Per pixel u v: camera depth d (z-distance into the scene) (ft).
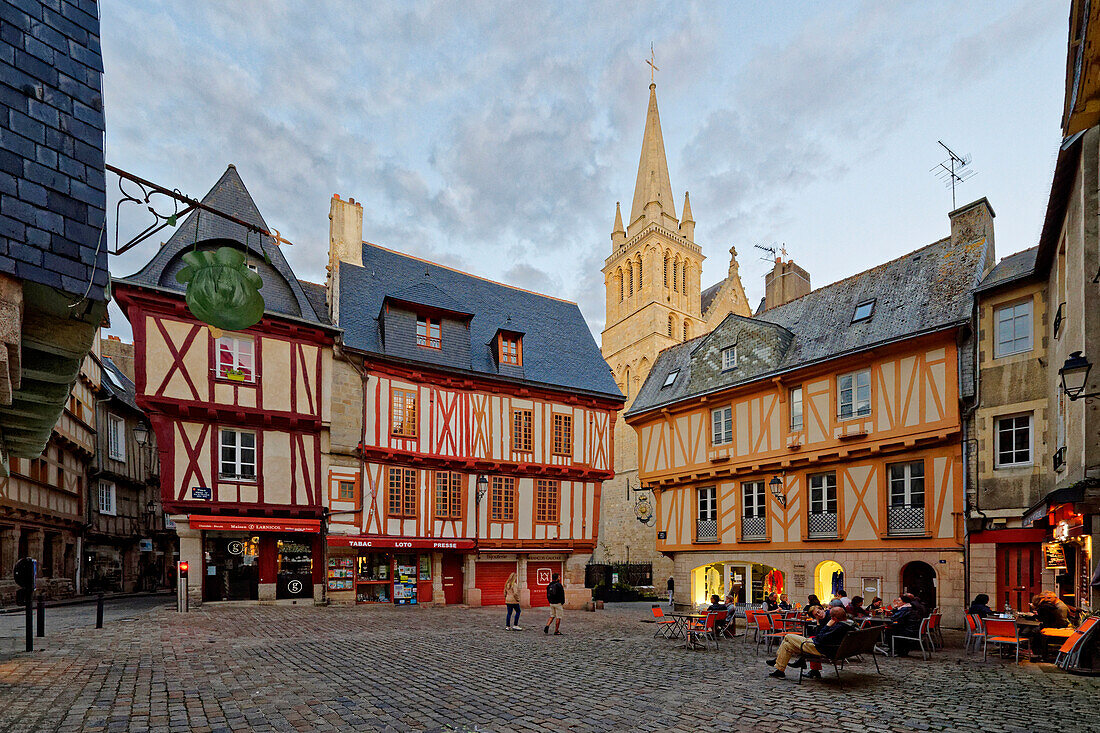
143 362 47.55
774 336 55.06
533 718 17.87
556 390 67.77
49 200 14.48
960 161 52.31
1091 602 26.73
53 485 62.39
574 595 61.05
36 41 14.76
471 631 38.34
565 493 67.41
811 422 51.21
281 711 18.02
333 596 53.52
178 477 48.24
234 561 51.11
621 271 146.41
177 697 19.22
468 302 73.05
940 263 47.85
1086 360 24.95
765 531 54.39
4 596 50.72
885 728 17.24
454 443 61.26
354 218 67.67
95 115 15.84
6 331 13.61
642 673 25.08
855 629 24.29
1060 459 33.27
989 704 20.02
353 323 59.36
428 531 58.59
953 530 41.45
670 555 64.80
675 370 70.23
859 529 47.09
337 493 54.44
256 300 14.52
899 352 45.62
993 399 40.19
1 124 13.78
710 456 59.88
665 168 147.95
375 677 23.03
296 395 53.72
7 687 19.75
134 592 83.92
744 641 36.29
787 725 17.49
